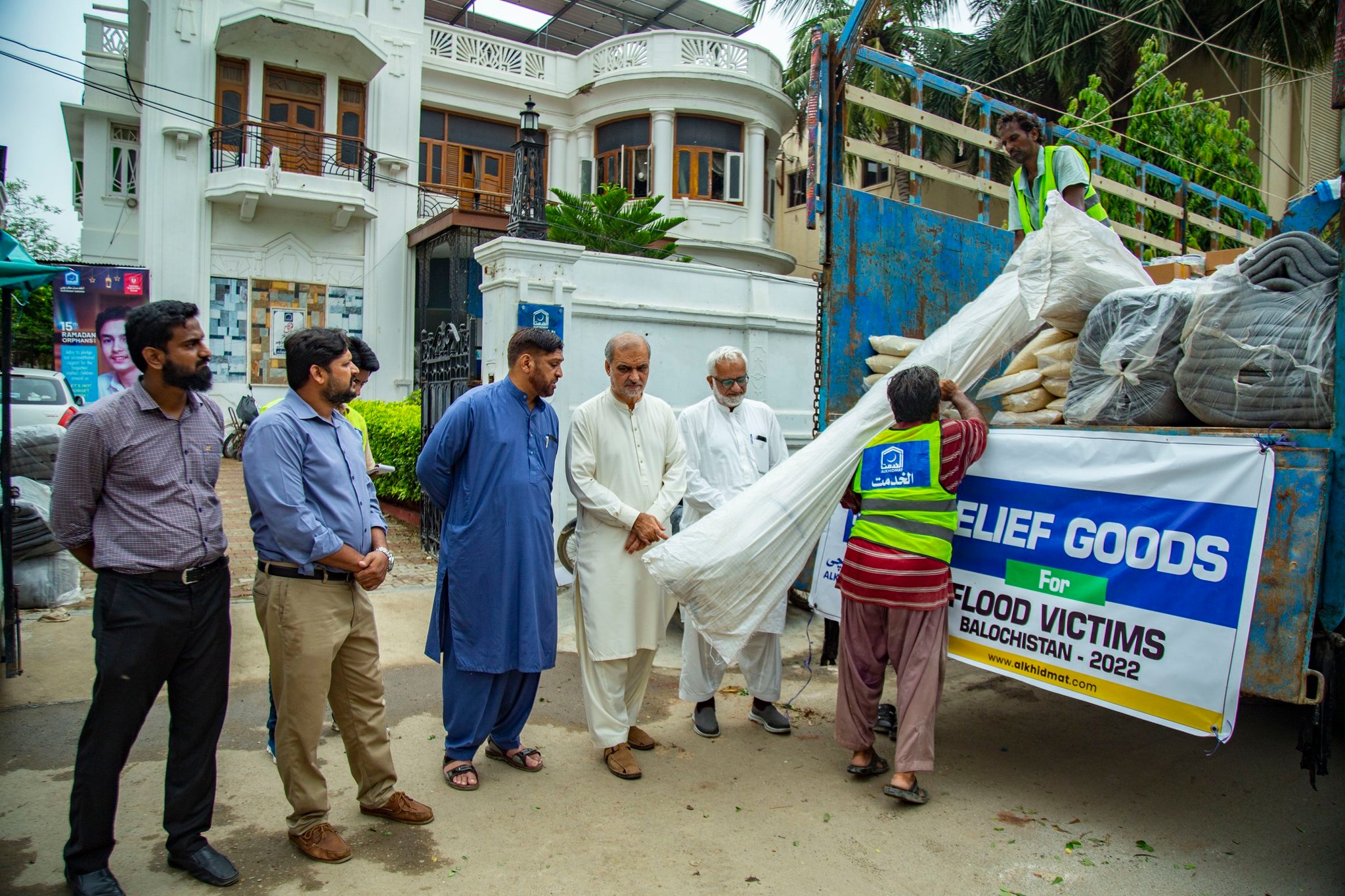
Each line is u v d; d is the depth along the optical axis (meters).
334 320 16.36
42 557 5.72
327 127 16.09
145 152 14.86
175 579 2.51
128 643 2.45
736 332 7.96
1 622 4.33
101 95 17.73
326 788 2.83
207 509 2.60
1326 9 12.66
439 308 17.31
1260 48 13.12
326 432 2.82
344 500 2.80
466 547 3.29
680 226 17.45
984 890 2.70
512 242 6.36
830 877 2.75
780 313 8.23
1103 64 14.95
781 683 4.59
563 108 18.83
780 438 4.46
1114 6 14.45
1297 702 2.59
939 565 3.23
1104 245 3.51
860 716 3.39
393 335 16.84
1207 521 2.74
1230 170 11.32
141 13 15.46
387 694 4.32
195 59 15.05
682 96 17.52
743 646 3.56
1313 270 2.74
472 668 3.27
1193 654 2.71
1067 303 3.49
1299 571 2.61
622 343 3.54
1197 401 2.95
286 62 15.69
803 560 3.47
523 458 3.35
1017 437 3.33
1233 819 3.19
